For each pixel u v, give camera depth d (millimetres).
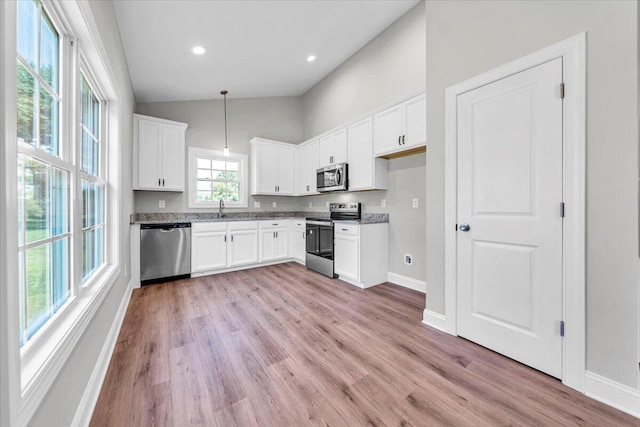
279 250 4496
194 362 1699
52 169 1196
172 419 1251
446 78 2072
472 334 1938
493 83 1791
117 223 2188
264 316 2398
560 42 1492
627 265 1304
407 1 2947
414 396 1401
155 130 3662
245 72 3750
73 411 1096
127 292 2717
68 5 1173
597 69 1375
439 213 2139
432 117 2176
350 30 3299
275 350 1841
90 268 1770
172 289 3156
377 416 1271
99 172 2109
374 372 1600
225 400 1373
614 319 1338
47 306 1139
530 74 1617
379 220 3414
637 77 1267
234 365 1669
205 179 4414
